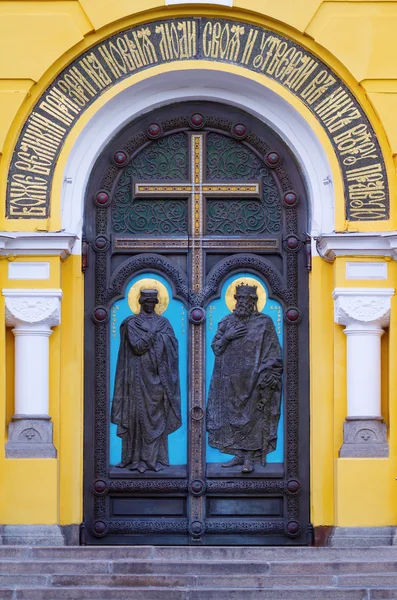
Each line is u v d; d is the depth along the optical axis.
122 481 19.70
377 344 19.39
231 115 20.03
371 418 19.20
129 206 20.05
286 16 19.41
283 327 19.95
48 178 19.33
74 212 19.67
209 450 19.84
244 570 16.86
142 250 20.00
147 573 16.83
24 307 19.09
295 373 19.86
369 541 18.94
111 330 19.94
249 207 20.06
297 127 19.88
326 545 19.27
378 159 19.44
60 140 19.39
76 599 16.33
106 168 20.00
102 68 19.48
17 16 19.33
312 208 19.86
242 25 19.55
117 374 19.88
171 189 20.05
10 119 19.20
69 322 19.55
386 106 19.36
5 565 16.86
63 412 19.45
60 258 19.27
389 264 19.30
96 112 19.48
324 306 19.67
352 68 19.38
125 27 19.45
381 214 19.38
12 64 19.28
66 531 19.30
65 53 19.36
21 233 18.98
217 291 19.98
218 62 19.48
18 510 18.88
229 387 19.88
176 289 19.97
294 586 16.56
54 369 19.36
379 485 19.03
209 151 20.09
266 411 19.86
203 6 19.39
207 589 16.39
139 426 19.80
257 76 19.50
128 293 20.00
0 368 19.02
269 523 19.69
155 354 19.86
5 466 18.92
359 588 16.42
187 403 19.88
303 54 19.55
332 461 19.45
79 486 19.48
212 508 19.77
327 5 19.48
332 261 19.59
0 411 18.98
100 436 19.75
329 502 19.44
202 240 20.03
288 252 19.98
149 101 19.89
